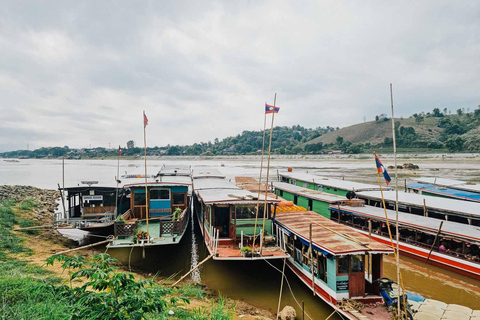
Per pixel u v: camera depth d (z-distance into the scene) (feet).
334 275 36.27
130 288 19.63
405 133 642.63
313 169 311.27
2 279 28.22
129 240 54.65
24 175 286.87
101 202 69.82
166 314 22.81
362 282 36.55
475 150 477.36
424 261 54.54
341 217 75.82
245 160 627.05
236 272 50.14
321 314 37.06
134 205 69.31
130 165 474.49
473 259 48.01
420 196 76.23
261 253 45.21
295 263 46.93
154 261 55.62
